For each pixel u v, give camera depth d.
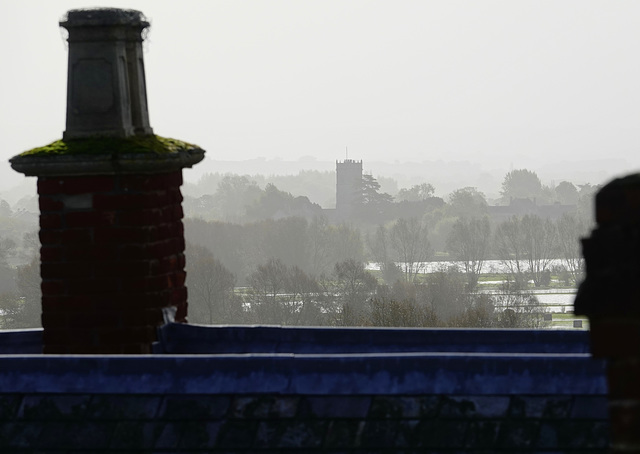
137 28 14.00
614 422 5.87
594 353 5.97
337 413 9.65
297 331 12.98
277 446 9.54
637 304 5.80
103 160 13.00
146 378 10.10
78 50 13.73
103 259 13.14
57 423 9.98
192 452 9.62
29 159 13.09
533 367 9.59
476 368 9.66
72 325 13.16
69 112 13.71
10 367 10.29
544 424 9.30
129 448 9.74
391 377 9.75
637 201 5.91
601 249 5.96
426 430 9.39
